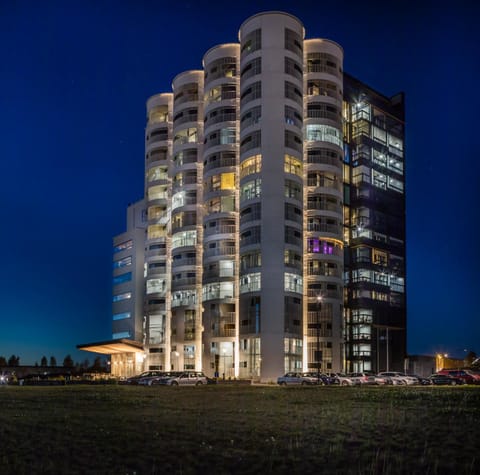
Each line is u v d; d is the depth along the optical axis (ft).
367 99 331.36
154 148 332.60
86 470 40.55
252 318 259.39
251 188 270.05
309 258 274.98
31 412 80.12
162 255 321.73
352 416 70.33
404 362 322.96
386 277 320.91
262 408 83.66
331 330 270.87
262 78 275.18
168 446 48.52
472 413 74.02
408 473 38.70
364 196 316.60
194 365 293.84
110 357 391.65
